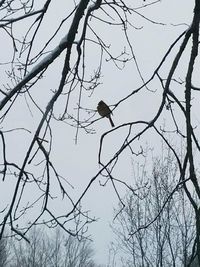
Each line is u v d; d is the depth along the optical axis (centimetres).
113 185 532
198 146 473
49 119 505
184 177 488
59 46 502
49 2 530
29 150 490
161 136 493
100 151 495
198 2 473
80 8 498
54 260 3209
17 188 486
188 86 471
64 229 539
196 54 475
